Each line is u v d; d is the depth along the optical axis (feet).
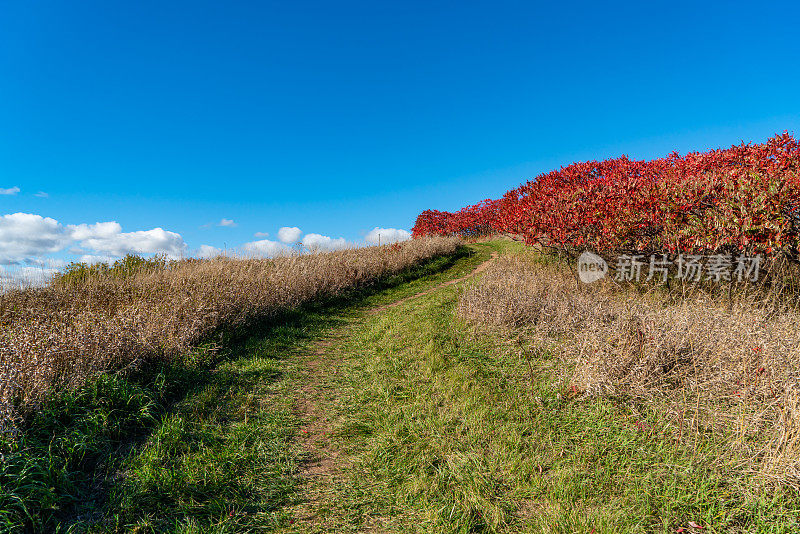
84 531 9.52
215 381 18.76
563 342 20.42
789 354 15.66
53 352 15.21
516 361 19.33
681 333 17.62
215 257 42.70
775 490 9.80
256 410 16.35
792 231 22.41
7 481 9.95
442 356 20.63
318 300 37.70
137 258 44.32
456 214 122.01
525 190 45.65
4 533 9.01
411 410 15.57
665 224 27.27
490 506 10.27
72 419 13.14
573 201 34.37
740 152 31.89
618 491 10.53
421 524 9.80
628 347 16.61
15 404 12.44
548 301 25.30
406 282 51.93
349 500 10.91
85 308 24.61
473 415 14.64
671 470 10.97
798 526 8.89
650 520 9.52
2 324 21.80
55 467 11.07
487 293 28.25
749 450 11.25
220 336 24.08
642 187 30.60
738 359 15.74
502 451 12.43
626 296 30.53
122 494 10.69
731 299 26.58
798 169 23.29
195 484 11.24
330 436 14.43
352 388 18.45
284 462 12.68
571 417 14.08
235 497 10.90
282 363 21.99
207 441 13.57
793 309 24.39
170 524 9.93
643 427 12.91
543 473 11.53
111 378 15.55
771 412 12.76
